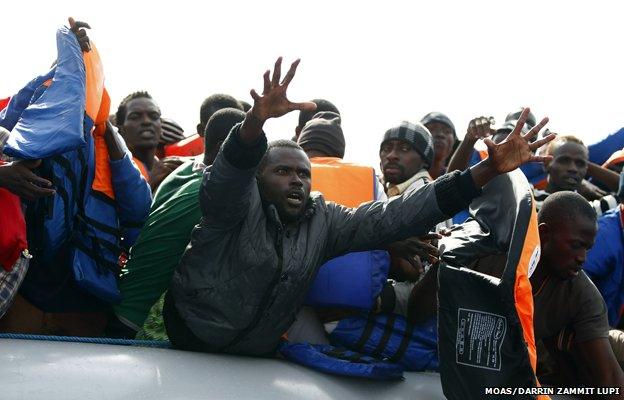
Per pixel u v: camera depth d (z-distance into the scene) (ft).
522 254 11.28
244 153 10.85
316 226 12.00
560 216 13.30
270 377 11.43
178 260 12.94
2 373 9.91
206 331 11.72
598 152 22.03
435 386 12.90
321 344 13.12
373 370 12.06
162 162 16.25
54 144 11.42
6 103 13.51
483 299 11.64
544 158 11.41
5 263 11.48
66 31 12.53
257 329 11.82
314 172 13.78
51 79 12.56
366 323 13.20
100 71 12.78
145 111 16.80
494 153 11.36
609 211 16.33
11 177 11.21
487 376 11.48
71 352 10.85
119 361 10.80
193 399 10.23
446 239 12.91
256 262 11.54
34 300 12.71
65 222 12.31
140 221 13.32
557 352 14.32
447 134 19.33
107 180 12.96
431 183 11.80
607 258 15.65
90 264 12.72
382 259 13.04
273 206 11.75
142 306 13.03
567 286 13.75
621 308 15.78
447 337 11.78
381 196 13.96
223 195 11.10
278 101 10.62
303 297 12.07
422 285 13.08
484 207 12.60
